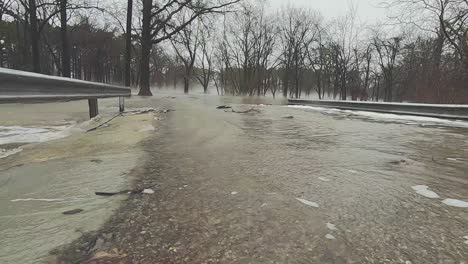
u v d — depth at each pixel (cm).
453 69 1870
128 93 1074
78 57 5959
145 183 308
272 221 230
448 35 1939
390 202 271
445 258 187
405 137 635
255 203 263
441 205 267
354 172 364
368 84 5088
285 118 952
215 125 722
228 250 192
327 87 6241
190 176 334
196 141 530
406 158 444
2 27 4172
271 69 5659
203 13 2550
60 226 217
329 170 369
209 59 5722
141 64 2488
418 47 3419
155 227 218
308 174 350
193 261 180
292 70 5669
